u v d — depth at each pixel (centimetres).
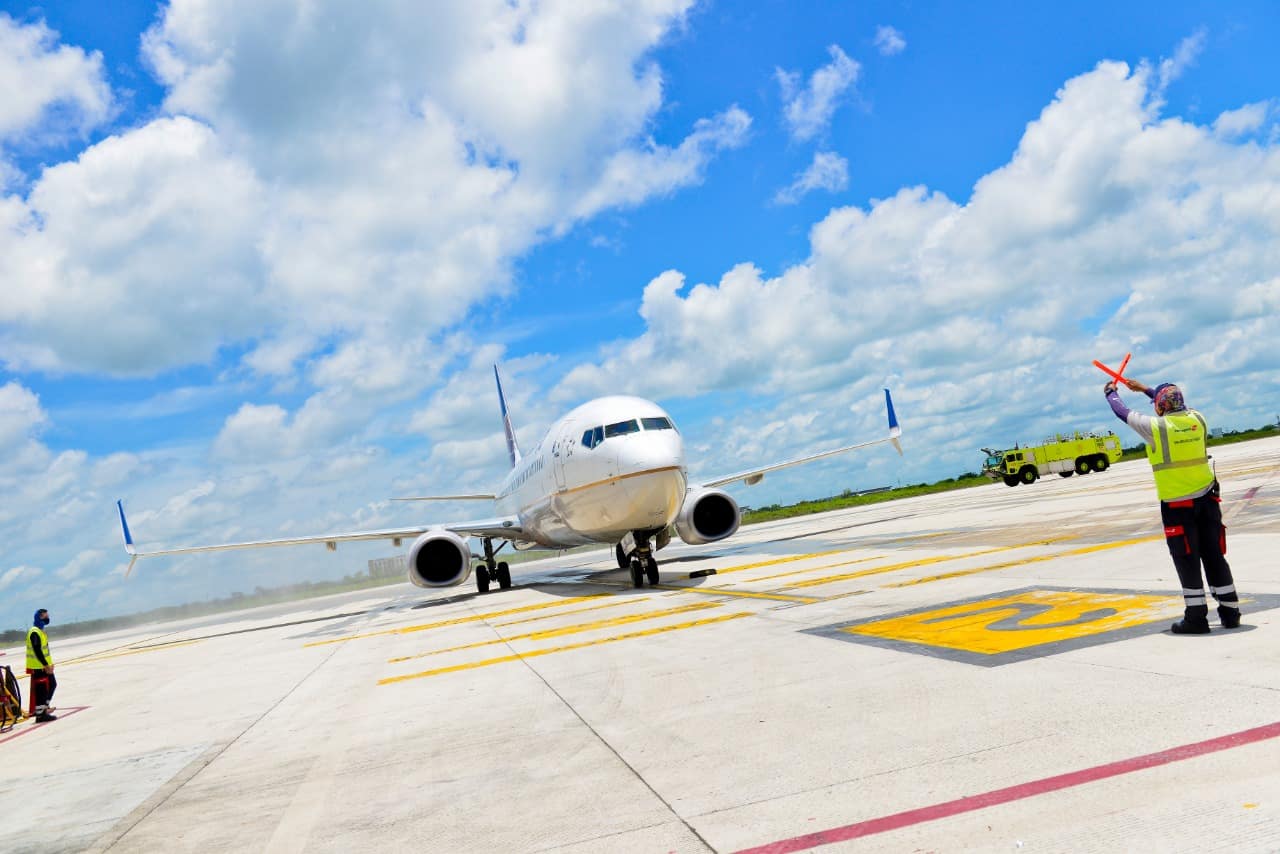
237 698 984
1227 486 1997
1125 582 857
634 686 690
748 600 1215
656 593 1571
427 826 412
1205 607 574
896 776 380
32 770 732
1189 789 317
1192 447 576
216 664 1471
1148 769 343
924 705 494
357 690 905
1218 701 418
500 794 448
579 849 350
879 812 341
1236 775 323
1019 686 504
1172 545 582
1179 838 279
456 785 479
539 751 528
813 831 331
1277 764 328
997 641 651
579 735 554
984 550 1422
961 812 328
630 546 2069
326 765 577
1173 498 580
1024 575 1024
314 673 1119
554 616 1421
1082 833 294
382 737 643
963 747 406
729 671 691
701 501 2056
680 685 666
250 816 477
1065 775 350
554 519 2138
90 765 712
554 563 5053
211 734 771
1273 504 1450
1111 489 2748
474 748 562
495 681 827
